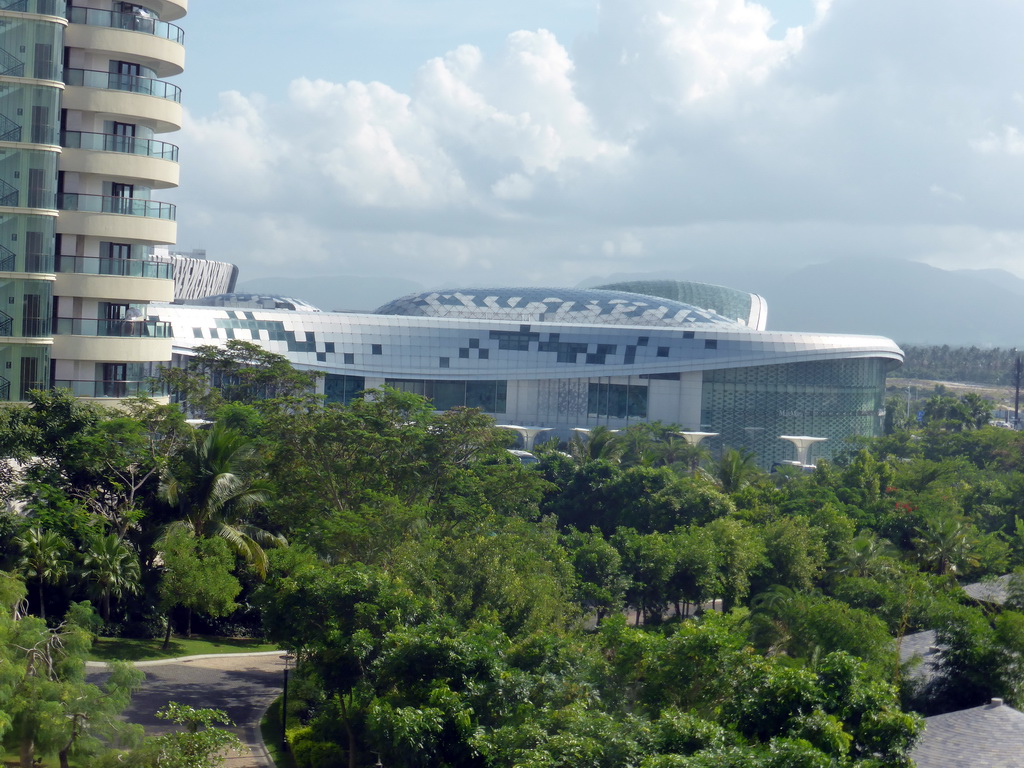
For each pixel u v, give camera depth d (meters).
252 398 111.19
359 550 63.28
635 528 88.50
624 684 40.88
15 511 66.38
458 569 54.94
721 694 37.88
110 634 69.56
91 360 75.44
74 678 43.66
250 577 75.62
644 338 165.25
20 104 69.19
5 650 41.22
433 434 77.00
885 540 85.75
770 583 77.44
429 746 38.34
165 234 77.94
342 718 48.78
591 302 185.62
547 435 165.62
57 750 40.91
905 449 144.00
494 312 187.12
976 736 40.75
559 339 165.62
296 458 74.44
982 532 92.44
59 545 63.41
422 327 162.75
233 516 74.19
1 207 68.81
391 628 46.69
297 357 155.38
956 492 103.75
